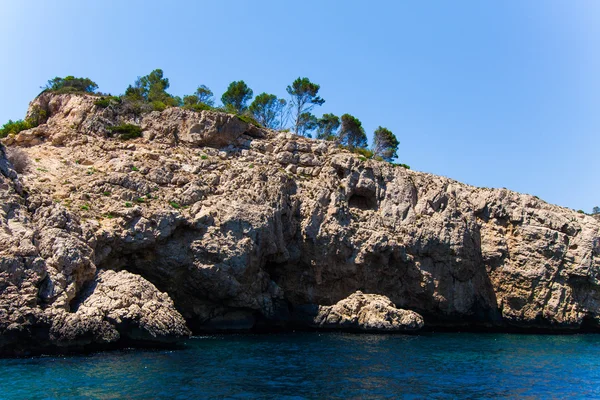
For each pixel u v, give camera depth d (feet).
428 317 193.06
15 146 171.01
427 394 89.81
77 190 142.92
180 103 244.01
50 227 116.06
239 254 148.56
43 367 92.17
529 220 209.26
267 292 163.63
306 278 174.70
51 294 105.70
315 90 279.28
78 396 76.74
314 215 176.24
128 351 109.09
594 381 107.45
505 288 203.41
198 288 146.61
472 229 203.00
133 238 135.23
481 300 201.87
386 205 192.54
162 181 158.20
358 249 178.19
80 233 122.93
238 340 137.18
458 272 192.03
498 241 204.85
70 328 102.06
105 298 111.75
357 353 124.77
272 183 171.22
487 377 106.63
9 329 97.45
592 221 216.54
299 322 169.27
